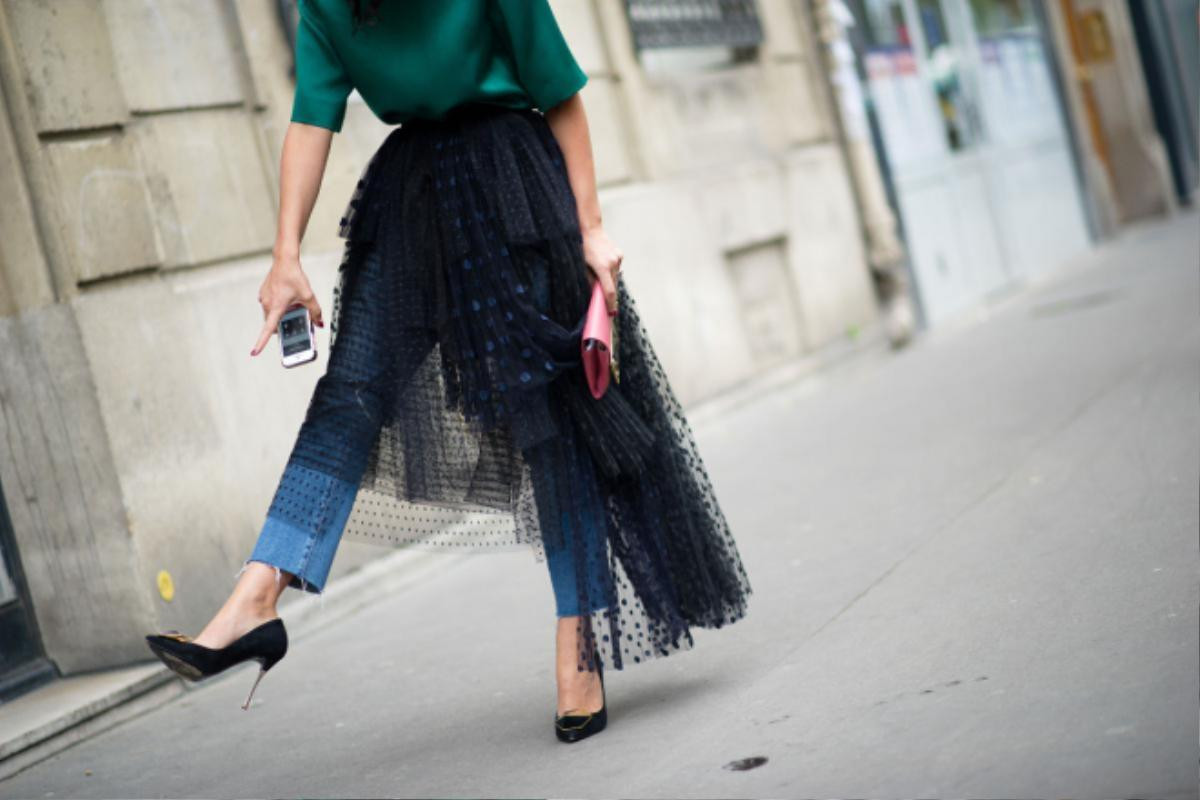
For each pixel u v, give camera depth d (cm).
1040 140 1628
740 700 379
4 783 439
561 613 378
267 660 347
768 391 995
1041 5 1712
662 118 980
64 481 526
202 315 572
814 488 659
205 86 604
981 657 370
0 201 521
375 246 374
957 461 648
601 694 379
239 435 579
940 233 1341
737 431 896
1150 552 435
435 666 487
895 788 296
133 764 436
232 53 622
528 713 411
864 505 599
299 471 358
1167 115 1962
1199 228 1680
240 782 395
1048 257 1576
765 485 692
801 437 819
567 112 379
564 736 372
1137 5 1961
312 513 355
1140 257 1507
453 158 370
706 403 942
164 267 567
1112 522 480
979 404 798
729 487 706
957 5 1484
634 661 386
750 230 1031
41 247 520
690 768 334
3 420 531
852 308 1147
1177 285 1173
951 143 1416
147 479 532
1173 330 910
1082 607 395
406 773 374
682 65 1036
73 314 517
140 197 561
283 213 366
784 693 377
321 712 457
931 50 1410
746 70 1092
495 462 376
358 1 354
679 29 1012
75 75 543
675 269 940
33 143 522
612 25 945
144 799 395
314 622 581
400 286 369
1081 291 1305
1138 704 313
